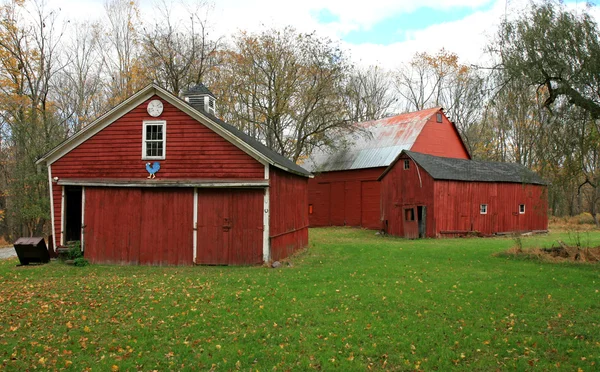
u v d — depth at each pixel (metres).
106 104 41.34
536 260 16.34
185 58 38.66
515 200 31.45
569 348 7.34
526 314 9.23
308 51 37.16
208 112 21.64
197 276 14.09
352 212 37.94
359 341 7.81
